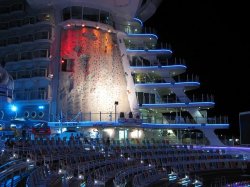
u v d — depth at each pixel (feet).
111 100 199.21
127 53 219.61
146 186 108.68
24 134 135.13
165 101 219.61
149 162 143.54
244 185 130.82
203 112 217.97
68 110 191.31
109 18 212.84
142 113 216.74
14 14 212.23
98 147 134.51
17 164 70.59
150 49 231.71
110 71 205.16
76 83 196.75
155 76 226.17
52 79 196.95
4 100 140.77
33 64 199.31
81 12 205.16
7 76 144.46
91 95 195.72
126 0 210.79
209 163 163.12
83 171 97.71
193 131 216.33
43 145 110.42
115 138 188.75
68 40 204.54
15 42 206.90
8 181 66.39
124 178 107.34
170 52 222.89
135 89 213.66
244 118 119.03
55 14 207.00
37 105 193.16
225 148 190.90
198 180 132.98
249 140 116.57
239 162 168.25
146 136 203.10
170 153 163.12
